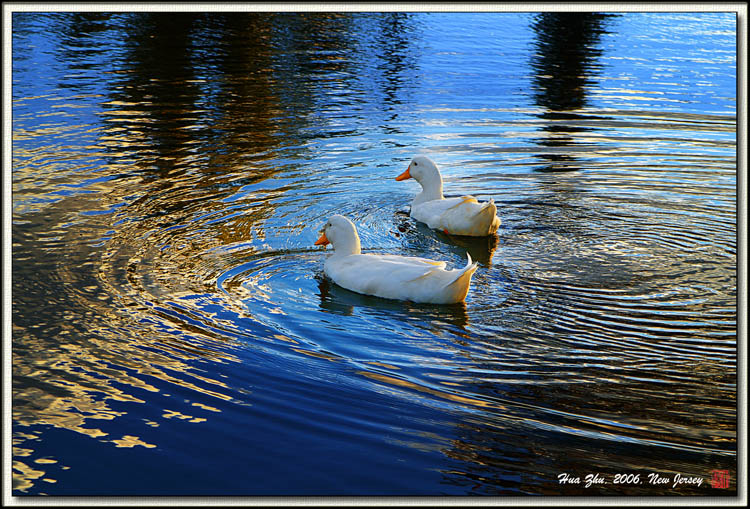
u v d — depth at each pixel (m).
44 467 5.23
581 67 19.48
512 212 10.79
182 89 16.22
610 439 5.61
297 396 6.13
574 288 8.34
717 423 5.83
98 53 18.86
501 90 17.22
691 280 8.55
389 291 8.08
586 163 12.80
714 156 13.16
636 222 10.38
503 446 5.52
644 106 16.09
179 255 8.88
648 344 7.10
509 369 6.64
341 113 15.21
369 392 6.21
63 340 6.89
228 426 5.73
